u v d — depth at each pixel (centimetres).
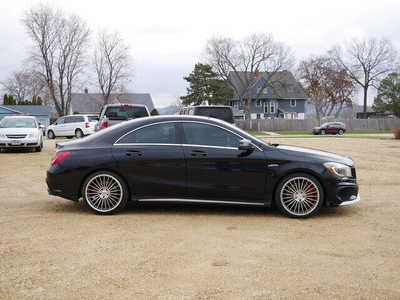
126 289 315
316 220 542
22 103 6444
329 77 6550
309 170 551
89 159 565
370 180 886
